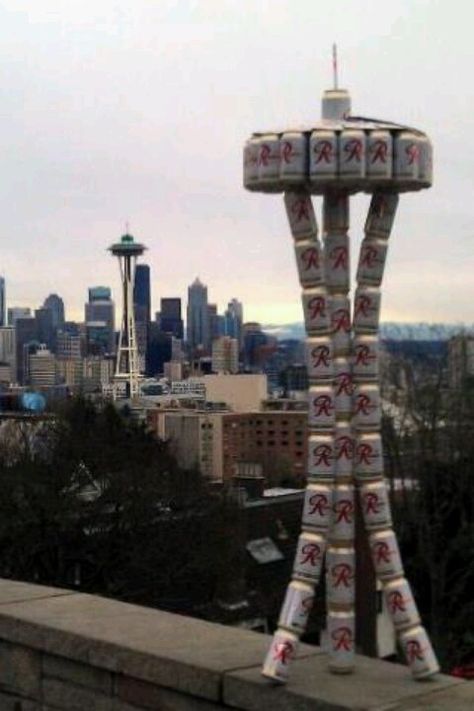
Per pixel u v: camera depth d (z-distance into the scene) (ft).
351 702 14.14
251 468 158.81
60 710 18.21
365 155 14.16
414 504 57.52
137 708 16.81
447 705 14.03
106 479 111.34
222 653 16.46
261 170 14.56
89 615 19.26
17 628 18.86
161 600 107.45
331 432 14.76
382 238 15.02
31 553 106.11
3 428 127.54
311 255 14.92
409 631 14.98
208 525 111.55
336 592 15.20
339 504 14.87
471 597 55.93
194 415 172.76
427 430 60.23
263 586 109.81
